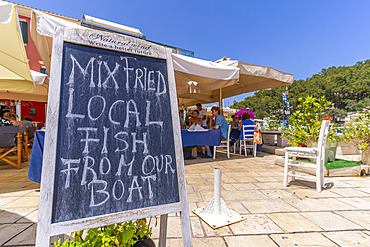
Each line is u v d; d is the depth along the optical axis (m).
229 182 3.23
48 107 0.92
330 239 1.56
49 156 0.88
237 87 8.09
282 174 3.76
